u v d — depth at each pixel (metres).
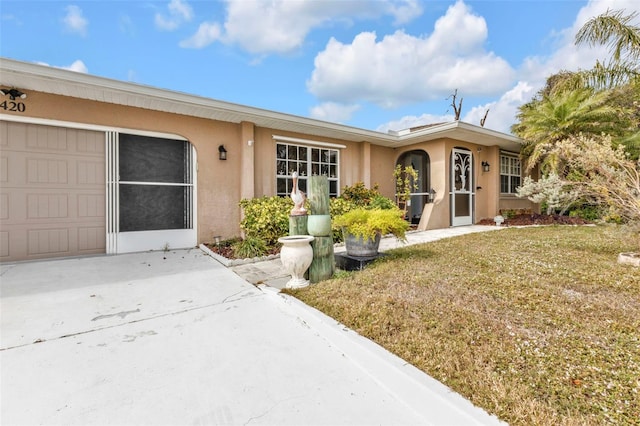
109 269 4.62
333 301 2.99
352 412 1.61
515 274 3.82
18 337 2.43
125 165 5.92
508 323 2.46
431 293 3.15
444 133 8.67
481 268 4.12
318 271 3.90
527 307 2.78
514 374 1.80
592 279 3.59
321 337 2.46
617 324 2.42
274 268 4.71
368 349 2.13
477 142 9.99
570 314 2.62
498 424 1.42
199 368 2.02
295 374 1.96
